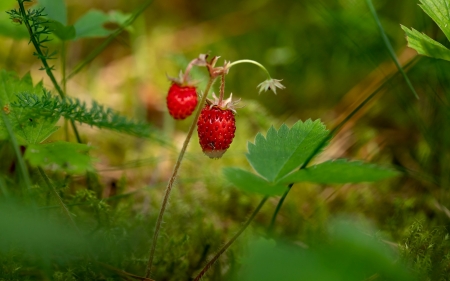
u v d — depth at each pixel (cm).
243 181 30
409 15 44
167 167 40
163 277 31
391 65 42
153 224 33
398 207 34
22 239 26
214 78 28
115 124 32
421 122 37
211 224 33
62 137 40
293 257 25
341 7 43
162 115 47
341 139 41
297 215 35
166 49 56
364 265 25
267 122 42
